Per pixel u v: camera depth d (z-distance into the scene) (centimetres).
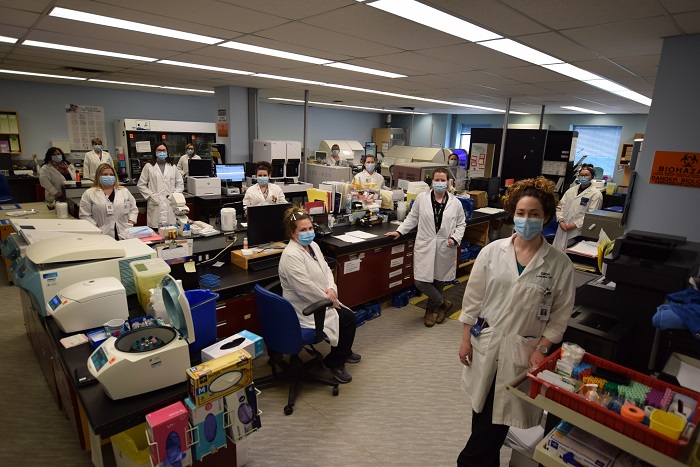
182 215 311
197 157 719
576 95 599
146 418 141
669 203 262
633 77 415
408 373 279
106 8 251
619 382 124
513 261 157
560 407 118
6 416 223
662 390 119
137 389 145
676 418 101
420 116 1274
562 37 278
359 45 330
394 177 532
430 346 318
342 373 263
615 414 107
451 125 1288
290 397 238
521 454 174
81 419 187
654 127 264
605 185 485
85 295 176
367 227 389
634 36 262
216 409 157
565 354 133
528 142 606
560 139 588
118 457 162
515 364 152
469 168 638
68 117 784
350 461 199
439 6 226
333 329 242
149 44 356
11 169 697
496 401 155
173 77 586
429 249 346
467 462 167
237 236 315
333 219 376
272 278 266
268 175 420
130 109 858
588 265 271
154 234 269
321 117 1183
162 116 906
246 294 266
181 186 553
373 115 1331
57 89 766
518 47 315
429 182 454
